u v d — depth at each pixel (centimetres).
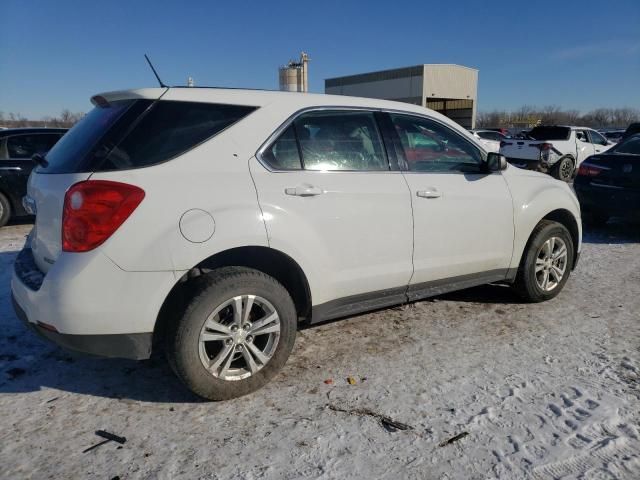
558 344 376
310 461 248
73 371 336
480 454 252
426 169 381
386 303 369
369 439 265
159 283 271
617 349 366
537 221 439
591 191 758
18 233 771
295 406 296
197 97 301
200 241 277
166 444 262
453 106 4603
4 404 298
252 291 294
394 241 355
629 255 642
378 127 363
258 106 316
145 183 271
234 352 297
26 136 828
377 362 349
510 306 455
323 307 334
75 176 268
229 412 290
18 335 388
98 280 261
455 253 392
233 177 294
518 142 1534
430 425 276
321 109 339
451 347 372
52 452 255
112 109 298
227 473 240
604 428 271
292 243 307
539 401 298
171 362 286
